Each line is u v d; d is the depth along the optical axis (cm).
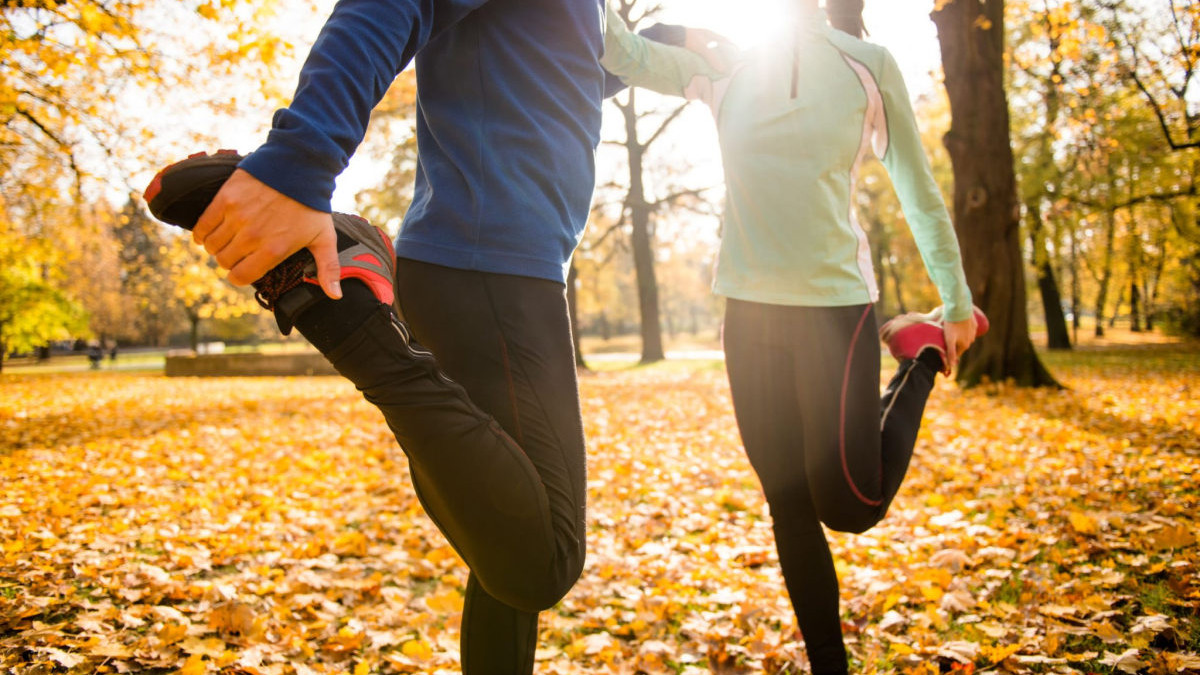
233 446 702
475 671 132
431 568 337
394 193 1962
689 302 7238
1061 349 2542
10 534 349
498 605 133
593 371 2262
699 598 301
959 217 1141
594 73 130
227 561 340
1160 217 2119
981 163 1113
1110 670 212
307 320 88
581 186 125
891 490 190
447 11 105
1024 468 519
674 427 823
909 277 3553
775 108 190
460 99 120
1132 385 1130
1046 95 1600
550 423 115
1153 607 252
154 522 405
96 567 305
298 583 307
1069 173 1975
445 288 113
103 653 223
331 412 1004
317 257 83
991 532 357
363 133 89
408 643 249
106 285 3903
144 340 6575
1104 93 1126
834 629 192
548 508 108
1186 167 1709
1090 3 729
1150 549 315
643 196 2425
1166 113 1019
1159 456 529
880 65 195
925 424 752
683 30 209
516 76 119
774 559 351
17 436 757
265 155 79
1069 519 367
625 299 6034
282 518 429
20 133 899
